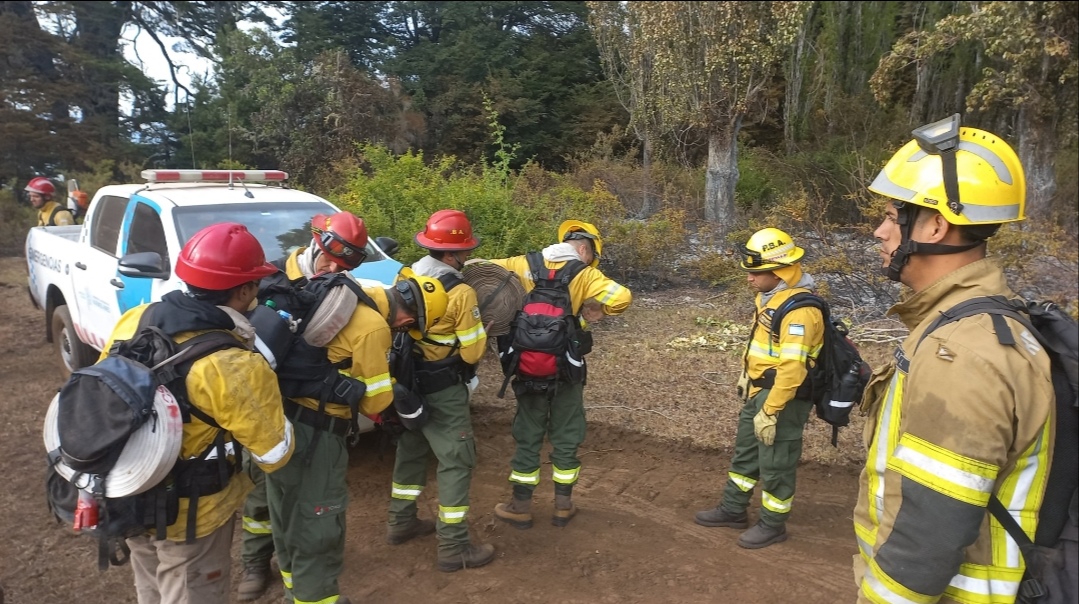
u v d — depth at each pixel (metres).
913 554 1.38
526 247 7.81
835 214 12.88
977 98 14.10
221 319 2.24
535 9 32.81
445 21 31.64
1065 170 15.72
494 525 3.98
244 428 2.16
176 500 2.20
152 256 4.04
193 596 2.34
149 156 26.05
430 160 24.81
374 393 2.80
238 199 5.34
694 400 5.68
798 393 3.42
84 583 3.40
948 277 1.55
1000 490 1.43
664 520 4.06
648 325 8.00
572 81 31.20
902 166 1.62
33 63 23.73
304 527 2.74
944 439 1.36
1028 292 8.41
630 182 14.64
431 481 4.54
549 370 3.57
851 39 23.47
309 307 2.71
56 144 21.36
